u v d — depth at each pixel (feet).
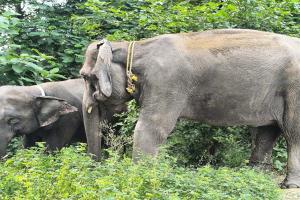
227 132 35.55
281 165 36.91
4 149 35.09
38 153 28.53
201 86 29.60
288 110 30.07
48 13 51.47
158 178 23.06
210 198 22.35
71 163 25.13
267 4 41.83
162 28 37.88
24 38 47.06
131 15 42.70
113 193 20.99
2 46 44.50
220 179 24.79
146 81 29.43
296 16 46.32
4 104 35.50
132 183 22.33
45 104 36.19
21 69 41.04
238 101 29.81
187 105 29.81
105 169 24.64
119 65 30.01
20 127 35.83
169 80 29.04
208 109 29.99
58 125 37.11
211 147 35.37
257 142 33.30
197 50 29.60
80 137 39.06
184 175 24.25
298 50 30.48
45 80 44.11
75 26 47.03
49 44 47.24
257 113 30.19
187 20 38.50
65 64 46.42
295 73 29.86
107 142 32.99
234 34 30.55
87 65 30.30
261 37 30.48
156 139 29.04
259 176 26.12
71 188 22.88
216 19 38.50
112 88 29.76
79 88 38.47
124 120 34.32
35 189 22.79
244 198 22.98
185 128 35.19
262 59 29.71
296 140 30.27
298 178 30.17
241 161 34.63
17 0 53.67
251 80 29.63
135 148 28.99
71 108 36.11
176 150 35.17
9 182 24.66
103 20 44.68
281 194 26.73
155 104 29.09
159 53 29.48
